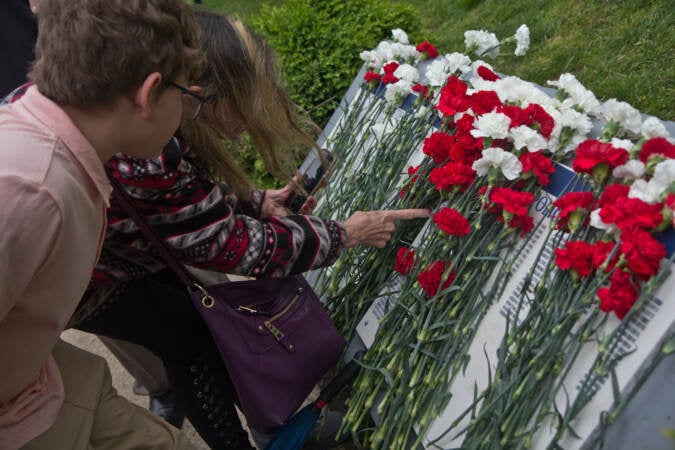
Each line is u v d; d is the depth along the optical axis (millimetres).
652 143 1228
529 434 1162
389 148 1998
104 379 1338
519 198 1352
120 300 1398
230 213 1310
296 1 3152
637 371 1066
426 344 1493
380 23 3082
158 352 1503
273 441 1573
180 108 999
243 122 1478
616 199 1162
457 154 1557
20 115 870
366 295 1822
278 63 1534
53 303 937
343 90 3072
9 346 953
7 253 801
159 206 1203
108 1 826
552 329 1216
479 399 1282
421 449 1431
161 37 872
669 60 2232
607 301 1100
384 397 1490
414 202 1777
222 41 1351
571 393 1159
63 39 835
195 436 2082
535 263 1327
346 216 2014
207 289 1368
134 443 1336
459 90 1696
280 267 1378
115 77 849
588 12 2773
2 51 1922
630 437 1038
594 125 1495
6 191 789
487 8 3502
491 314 1403
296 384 1499
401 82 2004
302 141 1690
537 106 1449
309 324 1520
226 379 1602
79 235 907
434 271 1514
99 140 919
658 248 1055
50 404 1137
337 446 1847
